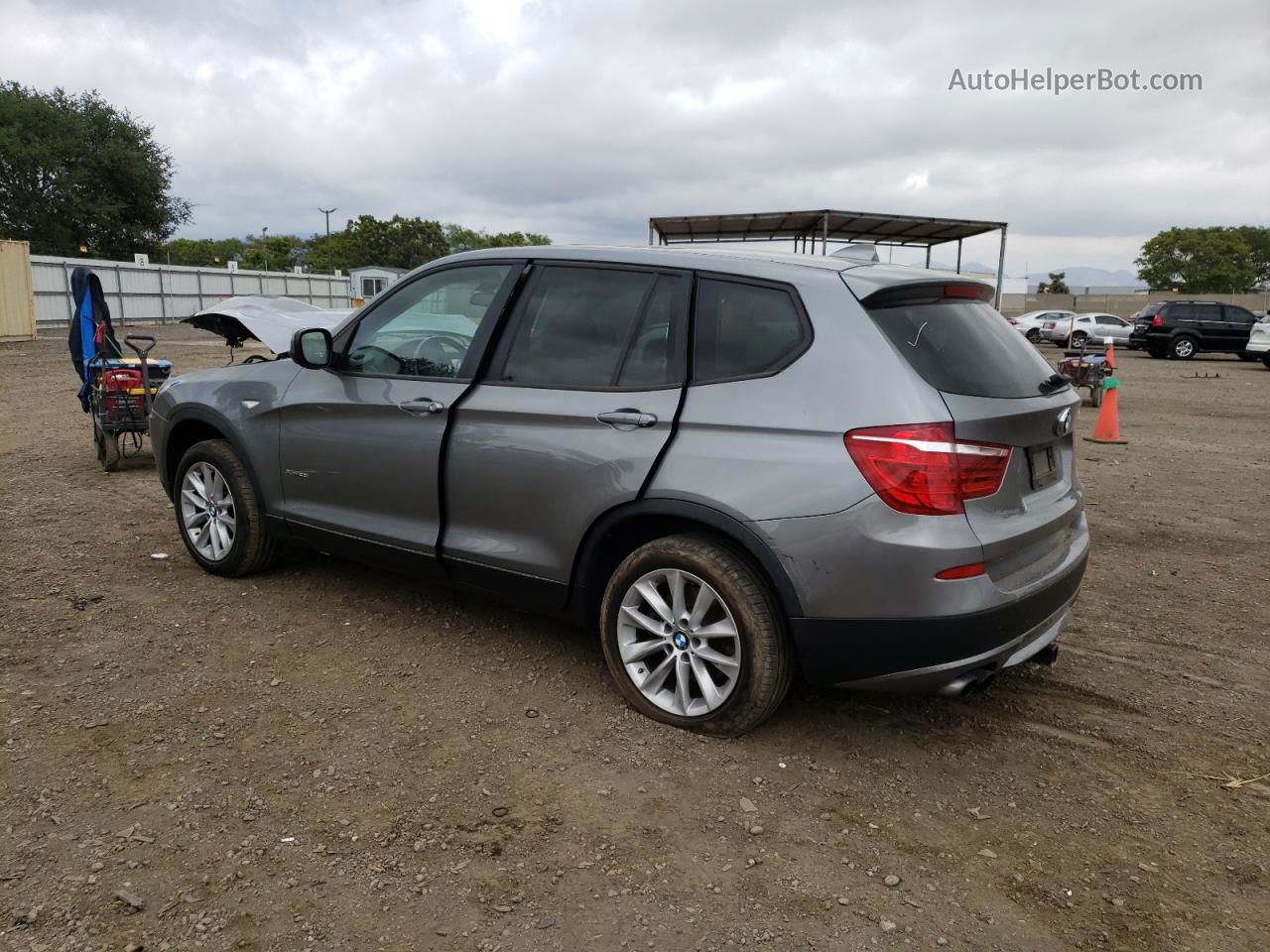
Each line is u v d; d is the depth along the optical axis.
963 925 2.42
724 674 3.28
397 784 2.98
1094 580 5.38
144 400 7.62
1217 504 7.45
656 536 3.46
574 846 2.70
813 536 2.96
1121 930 2.42
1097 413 14.05
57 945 2.22
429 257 76.81
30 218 47.72
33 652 3.88
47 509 6.32
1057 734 3.49
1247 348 24.83
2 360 18.92
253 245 87.00
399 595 4.72
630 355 3.45
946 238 24.64
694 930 2.36
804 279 3.19
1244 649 4.37
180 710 3.43
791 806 2.94
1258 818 2.96
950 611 2.88
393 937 2.30
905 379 2.92
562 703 3.58
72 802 2.81
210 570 4.94
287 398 4.43
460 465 3.77
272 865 2.56
